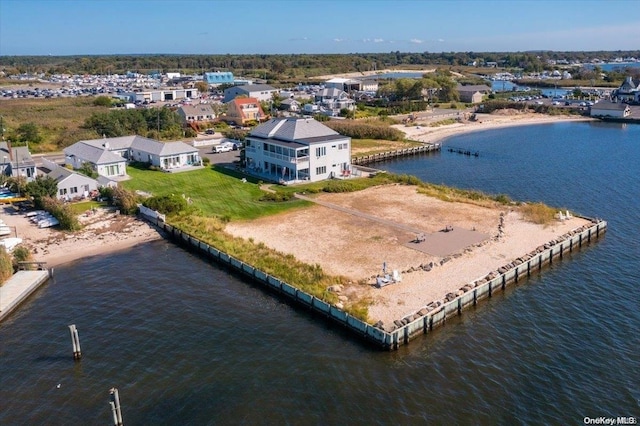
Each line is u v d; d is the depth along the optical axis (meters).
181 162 104.75
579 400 36.16
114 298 52.06
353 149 128.38
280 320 47.53
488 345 42.84
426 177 103.38
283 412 35.34
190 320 47.62
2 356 42.28
